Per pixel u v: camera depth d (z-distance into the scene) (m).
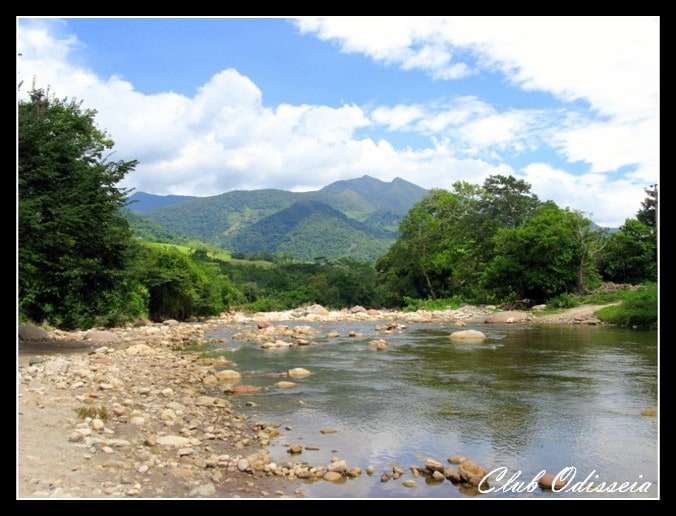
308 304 83.25
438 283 68.56
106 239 23.00
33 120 20.77
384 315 51.72
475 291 55.78
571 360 19.34
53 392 11.38
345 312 57.19
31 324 26.73
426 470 8.45
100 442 8.59
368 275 95.62
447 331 32.28
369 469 8.41
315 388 15.02
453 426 11.07
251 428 10.89
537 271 45.78
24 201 18.58
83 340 25.56
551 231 44.88
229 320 50.44
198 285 51.91
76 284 22.00
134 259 28.62
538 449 9.60
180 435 10.02
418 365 18.86
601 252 50.81
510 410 12.31
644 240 50.88
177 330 34.31
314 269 114.56
